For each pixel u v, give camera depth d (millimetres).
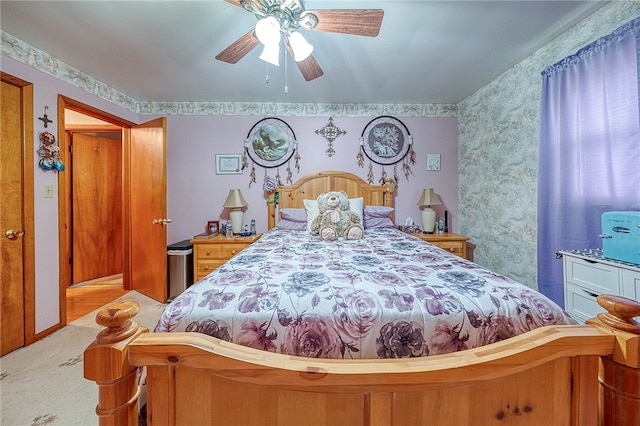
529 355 709
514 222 2545
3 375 1700
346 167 3459
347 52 2201
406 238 2396
